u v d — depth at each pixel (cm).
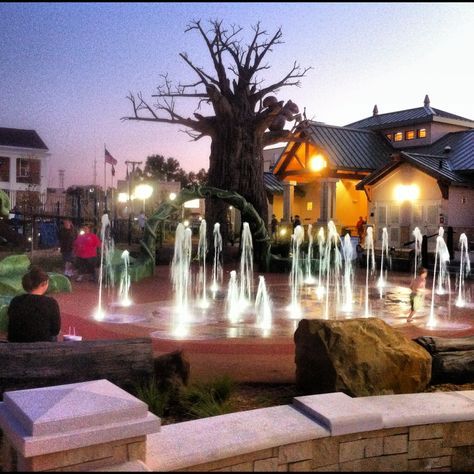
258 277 2102
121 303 1362
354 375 534
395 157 3062
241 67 2741
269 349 854
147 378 538
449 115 3884
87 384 383
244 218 2320
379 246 3212
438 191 2928
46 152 5250
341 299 1497
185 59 2717
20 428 334
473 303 1448
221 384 562
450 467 448
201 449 372
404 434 434
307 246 2586
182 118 2820
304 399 452
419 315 1236
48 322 591
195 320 1140
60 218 3022
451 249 2514
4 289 1223
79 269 1819
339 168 3488
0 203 2353
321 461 411
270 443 389
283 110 2830
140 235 3594
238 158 2711
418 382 554
